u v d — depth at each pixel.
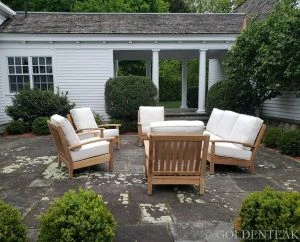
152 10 23.50
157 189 4.49
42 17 12.55
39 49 11.41
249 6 14.72
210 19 13.11
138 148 7.53
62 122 4.90
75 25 11.93
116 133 7.32
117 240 2.97
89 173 5.30
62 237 2.45
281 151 6.97
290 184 4.76
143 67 25.38
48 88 11.76
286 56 6.82
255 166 5.88
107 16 12.96
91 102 11.98
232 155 5.34
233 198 4.15
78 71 11.74
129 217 3.51
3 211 2.54
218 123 6.74
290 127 9.07
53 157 6.53
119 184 4.71
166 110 14.42
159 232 3.14
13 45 11.26
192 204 3.93
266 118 10.68
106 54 11.73
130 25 12.16
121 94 10.37
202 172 4.28
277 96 10.05
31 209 3.75
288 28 6.64
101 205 2.73
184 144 4.19
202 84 12.26
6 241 2.37
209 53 14.20
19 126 9.90
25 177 5.09
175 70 23.83
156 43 11.80
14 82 11.53
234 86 10.16
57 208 2.61
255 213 2.61
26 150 7.30
